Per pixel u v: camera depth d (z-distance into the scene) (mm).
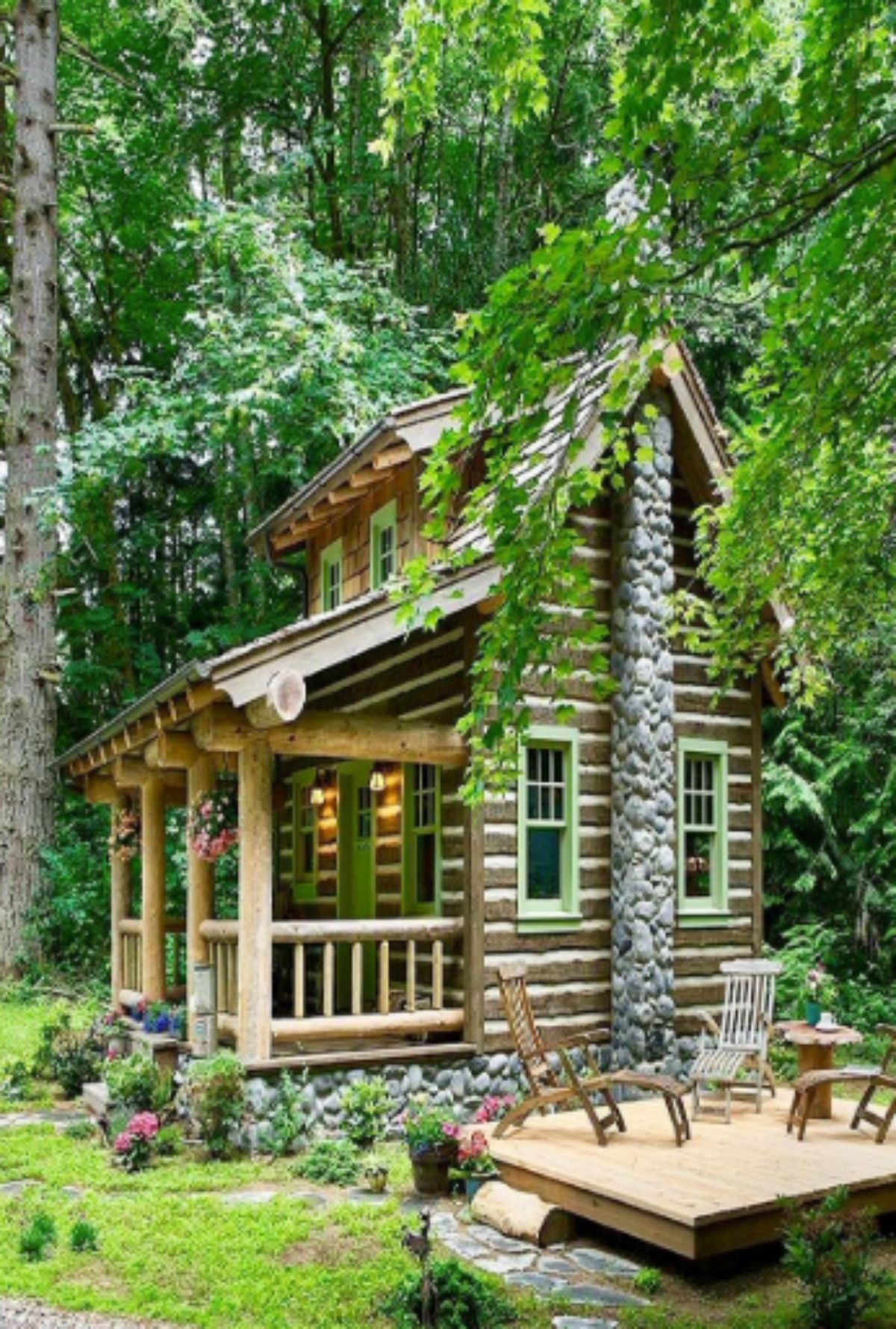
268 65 21219
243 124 22219
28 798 16828
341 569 14711
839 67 4363
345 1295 5941
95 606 24109
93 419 24375
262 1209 7305
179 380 18625
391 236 22656
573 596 5188
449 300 21391
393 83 5473
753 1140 7902
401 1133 9281
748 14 4164
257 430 19406
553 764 10844
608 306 4184
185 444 18469
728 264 5695
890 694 13906
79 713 22875
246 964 8961
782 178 4223
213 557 25469
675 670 11633
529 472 8805
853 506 6816
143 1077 9406
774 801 14977
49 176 17359
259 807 9086
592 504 11156
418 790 11453
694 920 11484
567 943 10594
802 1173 7027
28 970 16219
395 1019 9547
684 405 11375
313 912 13875
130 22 21016
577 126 19875
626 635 10953
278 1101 8883
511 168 21000
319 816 13898
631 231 3994
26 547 17078
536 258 4039
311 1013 11086
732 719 12008
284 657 8773
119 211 23109
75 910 16406
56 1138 9305
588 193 19766
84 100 20203
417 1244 5625
